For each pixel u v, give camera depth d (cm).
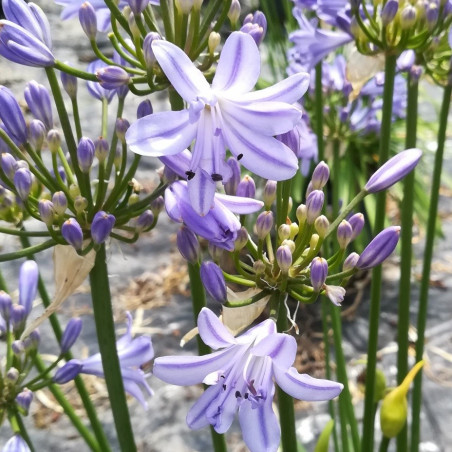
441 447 51
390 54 28
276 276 20
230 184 20
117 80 21
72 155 21
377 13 30
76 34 91
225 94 18
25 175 21
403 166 21
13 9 21
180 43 22
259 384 18
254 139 18
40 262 64
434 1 29
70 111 79
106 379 24
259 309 21
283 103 17
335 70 49
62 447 50
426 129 80
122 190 22
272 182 20
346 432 37
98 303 23
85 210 22
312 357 58
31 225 67
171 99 23
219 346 18
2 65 83
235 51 17
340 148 50
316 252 20
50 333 57
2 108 21
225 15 22
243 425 18
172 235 71
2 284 31
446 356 59
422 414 53
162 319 61
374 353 31
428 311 64
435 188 34
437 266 70
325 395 17
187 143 17
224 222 18
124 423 24
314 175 21
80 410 53
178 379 18
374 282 30
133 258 68
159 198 22
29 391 25
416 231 75
